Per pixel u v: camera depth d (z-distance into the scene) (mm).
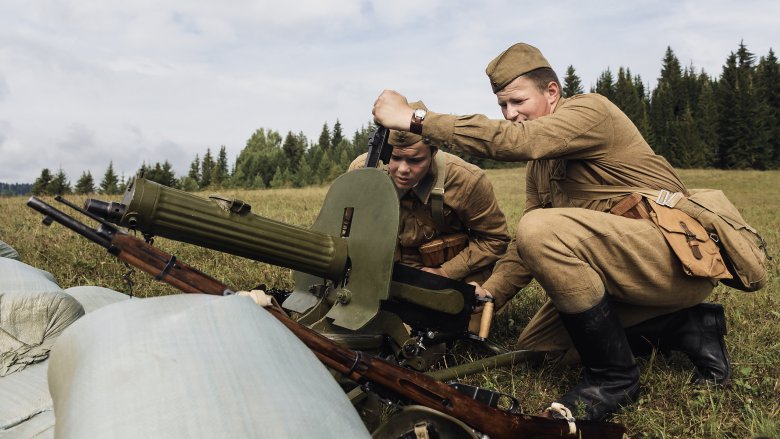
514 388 2859
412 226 3395
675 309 2926
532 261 2645
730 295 4473
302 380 1096
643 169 2834
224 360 1057
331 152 117125
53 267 4500
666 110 97250
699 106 92375
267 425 960
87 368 1069
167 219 1901
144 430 916
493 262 3529
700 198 2795
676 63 119938
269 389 1024
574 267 2576
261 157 111500
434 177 3271
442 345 2727
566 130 2672
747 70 104750
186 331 1104
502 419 1895
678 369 3109
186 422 929
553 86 2982
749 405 2658
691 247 2643
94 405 980
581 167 2896
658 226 2680
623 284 2701
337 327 2324
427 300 2404
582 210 2688
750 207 22875
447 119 2527
